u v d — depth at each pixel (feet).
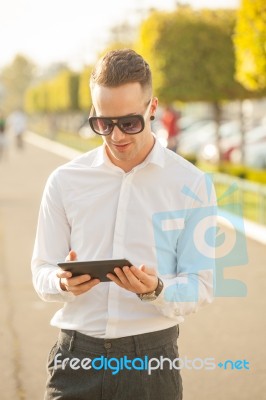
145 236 11.82
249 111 160.04
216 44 81.10
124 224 11.83
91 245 12.01
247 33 52.08
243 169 75.92
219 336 26.66
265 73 52.13
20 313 29.86
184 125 126.82
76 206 12.03
